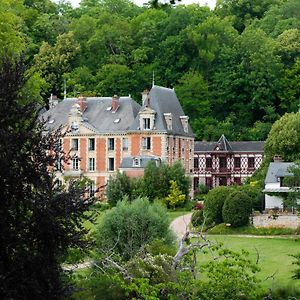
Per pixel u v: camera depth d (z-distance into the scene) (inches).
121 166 3868.1
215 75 5462.6
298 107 5260.8
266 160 3853.3
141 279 1025.5
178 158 4173.2
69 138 4136.3
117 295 1121.4
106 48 5797.2
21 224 732.0
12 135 740.0
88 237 1049.5
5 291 703.1
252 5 6633.9
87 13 6865.2
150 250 1428.4
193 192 4414.4
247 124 5354.3
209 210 2866.6
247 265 1091.3
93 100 4286.4
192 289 1064.2
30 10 6254.9
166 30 5767.7
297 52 5634.8
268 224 2837.1
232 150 4884.4
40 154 756.6
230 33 5713.6
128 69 5442.9
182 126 4279.0
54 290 735.1
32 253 725.3
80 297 1046.4
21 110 760.3
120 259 1403.8
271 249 2378.2
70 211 755.4
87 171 4114.2
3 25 2504.9
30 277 719.1
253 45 5492.1
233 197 2844.5
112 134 4077.3
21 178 739.4
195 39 5506.9
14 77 769.6
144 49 5649.6
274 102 5383.9
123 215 1770.4
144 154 4023.1
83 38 5959.6
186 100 5241.1
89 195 802.2
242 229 2832.2
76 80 5408.5
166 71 5521.7
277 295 1198.9
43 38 6136.8
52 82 5438.0
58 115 4242.1
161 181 3341.5
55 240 743.1
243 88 5388.8
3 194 734.5
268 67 5334.6
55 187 771.4
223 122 5270.7
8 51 883.4
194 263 1158.3
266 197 3105.3
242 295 1065.5
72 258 1103.6
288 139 3764.8
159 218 1811.0
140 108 4254.4
